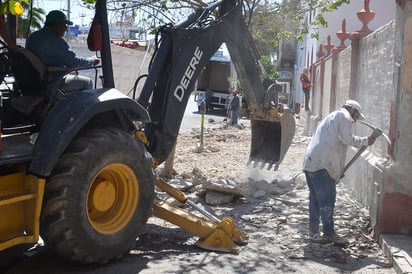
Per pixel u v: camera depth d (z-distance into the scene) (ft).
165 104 22.81
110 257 18.16
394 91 21.17
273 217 24.95
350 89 34.24
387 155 22.34
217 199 26.99
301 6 37.60
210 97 112.78
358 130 31.58
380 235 21.01
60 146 16.14
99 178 18.15
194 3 33.01
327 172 21.17
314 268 18.80
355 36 33.22
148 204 19.25
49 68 17.62
